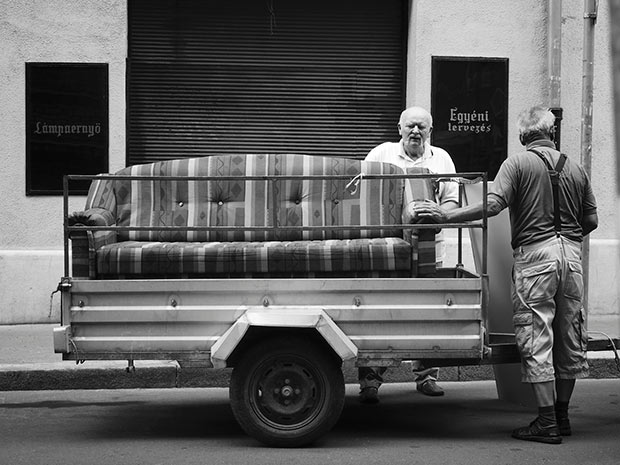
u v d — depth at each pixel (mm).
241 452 5809
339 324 5887
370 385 7309
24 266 10109
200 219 6410
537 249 6020
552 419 6062
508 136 10742
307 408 5887
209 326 5875
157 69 10688
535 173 6086
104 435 6301
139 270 6023
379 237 6398
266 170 6461
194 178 5945
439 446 5988
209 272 6051
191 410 7133
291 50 10867
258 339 5910
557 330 6164
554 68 9797
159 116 10711
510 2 10711
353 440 6160
